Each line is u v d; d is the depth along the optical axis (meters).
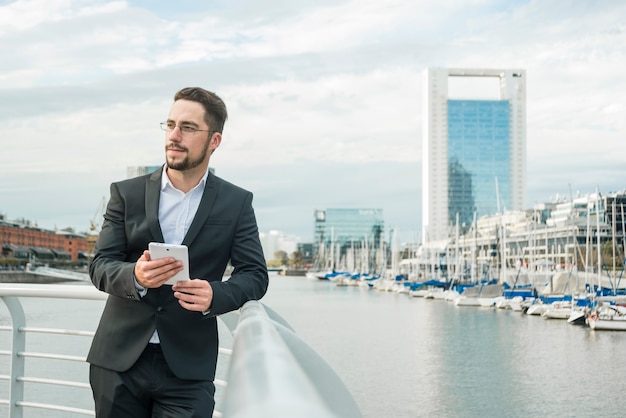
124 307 2.25
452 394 25.72
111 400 2.25
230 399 0.62
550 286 63.59
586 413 23.16
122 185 2.39
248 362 0.80
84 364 19.16
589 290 55.59
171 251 2.01
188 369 2.21
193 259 2.29
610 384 27.86
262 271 2.35
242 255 2.35
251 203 2.44
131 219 2.33
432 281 87.69
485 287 69.19
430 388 26.75
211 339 2.29
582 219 82.25
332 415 0.55
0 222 125.94
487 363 32.78
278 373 0.69
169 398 2.24
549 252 88.62
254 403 0.57
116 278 2.11
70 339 24.16
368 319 53.59
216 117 2.34
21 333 3.07
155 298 2.21
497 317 54.78
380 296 88.62
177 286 2.07
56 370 18.33
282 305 70.00
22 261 122.06
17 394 3.07
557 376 29.67
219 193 2.36
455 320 52.59
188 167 2.29
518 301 60.50
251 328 1.16
